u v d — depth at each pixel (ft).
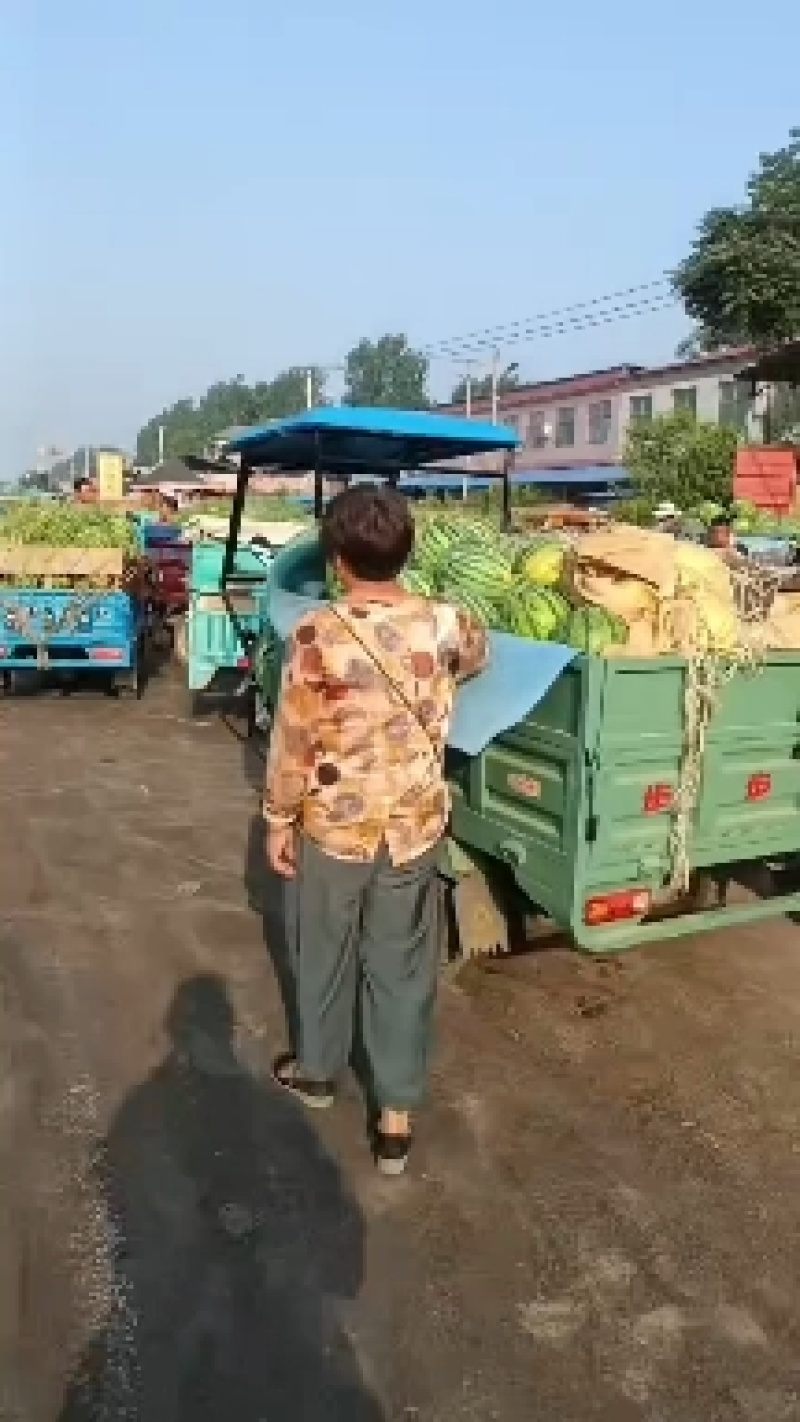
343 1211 11.53
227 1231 11.16
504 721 13.32
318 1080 12.84
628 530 14.82
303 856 11.69
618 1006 16.12
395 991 11.76
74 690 41.50
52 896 19.47
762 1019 15.83
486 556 16.03
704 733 14.12
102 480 109.60
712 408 139.64
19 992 15.81
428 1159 12.44
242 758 30.48
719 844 14.92
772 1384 9.56
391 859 11.44
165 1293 10.34
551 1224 11.44
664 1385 9.52
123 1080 13.71
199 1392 9.30
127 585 38.83
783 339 102.68
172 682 44.27
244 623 35.68
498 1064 14.47
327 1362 9.65
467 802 15.79
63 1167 12.03
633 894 14.11
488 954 17.20
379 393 337.72
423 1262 10.85
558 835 13.89
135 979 16.35
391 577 11.27
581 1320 10.20
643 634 14.08
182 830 23.47
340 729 11.13
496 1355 9.78
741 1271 10.87
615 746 13.43
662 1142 12.90
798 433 113.50
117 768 29.01
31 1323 9.92
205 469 65.26
